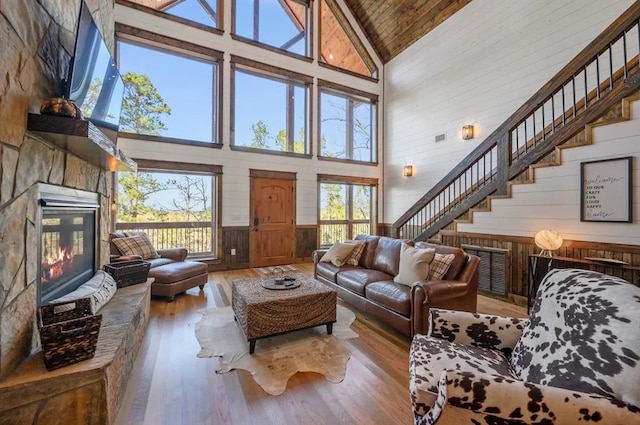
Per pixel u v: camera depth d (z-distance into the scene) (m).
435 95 6.16
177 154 5.12
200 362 2.21
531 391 1.00
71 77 1.85
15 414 1.30
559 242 3.11
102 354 1.55
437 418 1.06
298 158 6.36
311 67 6.53
